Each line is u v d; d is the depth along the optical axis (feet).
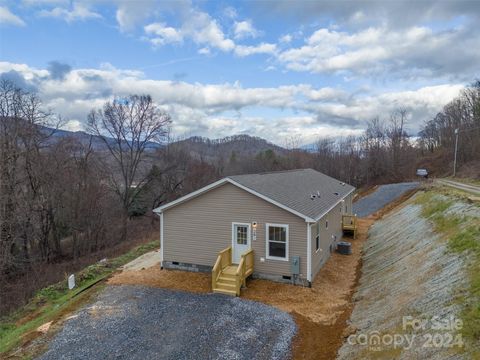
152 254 59.67
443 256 32.55
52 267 75.25
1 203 65.57
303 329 30.60
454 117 186.80
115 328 31.14
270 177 59.11
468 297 22.67
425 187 95.35
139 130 112.68
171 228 48.67
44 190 80.64
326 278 45.09
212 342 28.37
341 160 198.29
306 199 50.67
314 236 44.55
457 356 18.15
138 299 37.86
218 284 39.91
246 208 44.39
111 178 107.14
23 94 80.79
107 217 101.81
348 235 72.59
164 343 28.40
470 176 120.37
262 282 42.83
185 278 44.68
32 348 28.40
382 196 122.01
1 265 63.72
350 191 80.64
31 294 55.62
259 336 29.32
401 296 30.19
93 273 50.14
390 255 47.09
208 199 46.37
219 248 46.16
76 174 90.84
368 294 36.17
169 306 35.73
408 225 56.70
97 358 26.53
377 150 188.44
